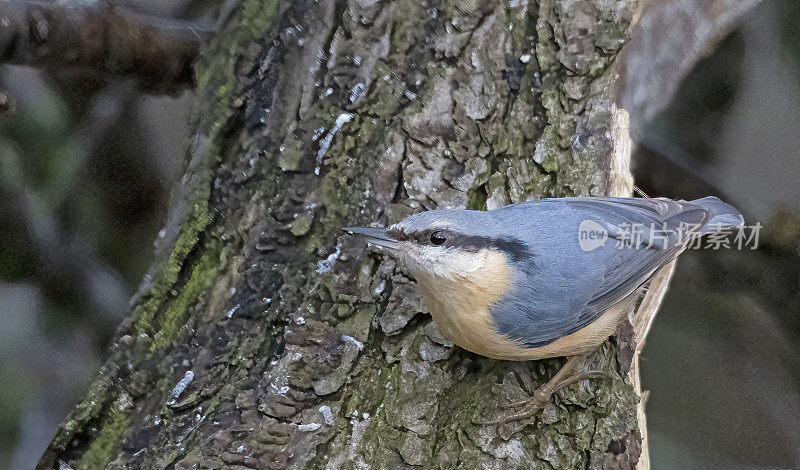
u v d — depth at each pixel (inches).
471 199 216.5
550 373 207.6
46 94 218.5
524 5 227.6
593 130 225.9
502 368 205.2
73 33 206.8
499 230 188.2
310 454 191.5
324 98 218.5
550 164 223.6
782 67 268.5
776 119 272.8
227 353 205.9
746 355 271.7
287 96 219.0
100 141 225.6
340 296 205.8
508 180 220.1
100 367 215.8
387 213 213.3
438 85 219.9
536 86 227.0
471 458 189.6
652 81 272.7
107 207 226.8
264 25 221.1
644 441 227.6
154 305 216.7
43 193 223.3
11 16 199.6
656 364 273.4
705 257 278.2
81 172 226.1
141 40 214.5
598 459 190.9
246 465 190.2
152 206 227.9
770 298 272.7
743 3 265.0
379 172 215.6
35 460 205.6
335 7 220.7
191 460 191.2
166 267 218.7
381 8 220.7
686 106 277.6
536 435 193.6
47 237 223.5
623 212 201.9
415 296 205.0
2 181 219.1
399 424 193.5
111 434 204.8
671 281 279.3
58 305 220.4
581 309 191.5
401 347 202.8
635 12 234.8
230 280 212.4
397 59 220.7
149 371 209.5
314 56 219.6
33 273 220.4
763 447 261.6
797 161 269.0
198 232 217.8
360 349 202.2
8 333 214.8
